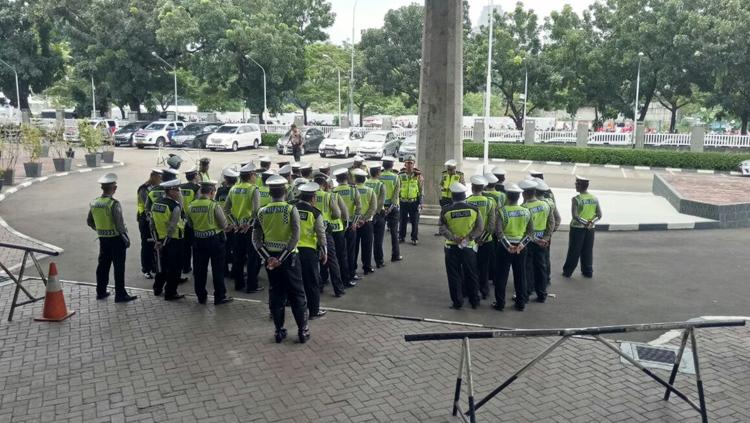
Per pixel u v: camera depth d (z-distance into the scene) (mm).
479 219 8289
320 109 61719
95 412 5492
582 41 35625
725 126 61156
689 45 31547
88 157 26078
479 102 66000
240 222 9094
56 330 7512
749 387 6137
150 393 5859
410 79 41812
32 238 12836
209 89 46500
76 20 42906
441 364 6629
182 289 9406
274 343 7156
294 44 42250
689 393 5992
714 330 7789
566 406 5707
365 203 10047
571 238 10289
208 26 40688
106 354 6785
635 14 34344
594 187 23250
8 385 6020
